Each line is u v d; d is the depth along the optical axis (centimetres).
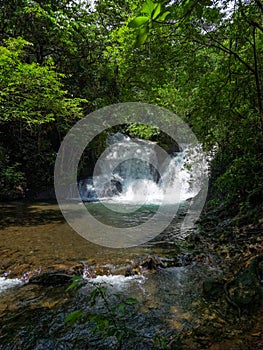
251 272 260
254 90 312
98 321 159
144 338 204
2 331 219
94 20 1106
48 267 342
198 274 326
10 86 674
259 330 196
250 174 455
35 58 1037
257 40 299
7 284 304
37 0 903
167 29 304
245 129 405
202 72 364
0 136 984
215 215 568
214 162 676
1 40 845
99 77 1131
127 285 302
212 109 347
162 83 412
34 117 866
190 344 189
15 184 958
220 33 283
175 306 250
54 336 212
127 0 993
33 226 578
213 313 229
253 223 430
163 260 369
